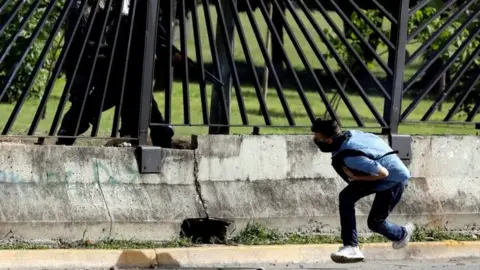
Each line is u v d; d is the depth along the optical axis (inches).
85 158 801.6
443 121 903.1
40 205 778.2
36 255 745.0
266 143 858.1
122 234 799.1
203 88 825.5
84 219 788.0
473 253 873.5
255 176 853.8
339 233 866.1
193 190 831.1
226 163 844.6
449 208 903.7
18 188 776.3
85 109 855.7
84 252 761.0
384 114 893.2
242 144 850.8
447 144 912.3
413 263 840.3
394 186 765.9
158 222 810.8
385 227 780.6
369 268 806.5
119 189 807.7
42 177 785.6
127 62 798.5
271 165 858.8
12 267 735.7
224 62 964.6
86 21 833.5
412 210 890.1
